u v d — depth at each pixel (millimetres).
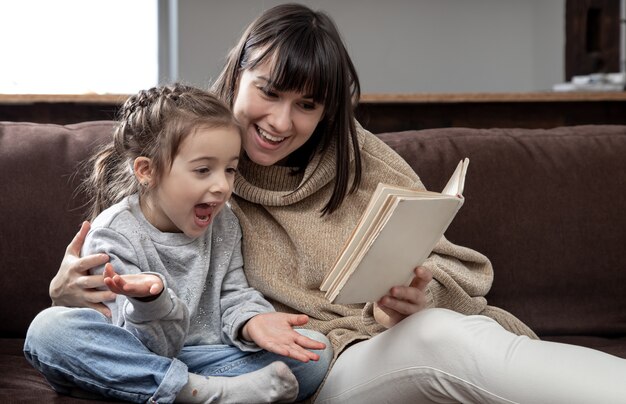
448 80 5129
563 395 1158
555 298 1887
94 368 1286
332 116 1589
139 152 1451
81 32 4613
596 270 1890
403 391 1323
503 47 5156
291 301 1584
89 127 1894
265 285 1585
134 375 1279
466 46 5129
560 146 1968
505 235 1871
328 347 1458
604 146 1974
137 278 1242
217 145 1396
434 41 5098
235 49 1593
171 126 1397
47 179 1795
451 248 1651
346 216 1657
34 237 1769
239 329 1406
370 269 1223
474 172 1900
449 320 1289
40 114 2316
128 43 4699
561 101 2572
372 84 5062
